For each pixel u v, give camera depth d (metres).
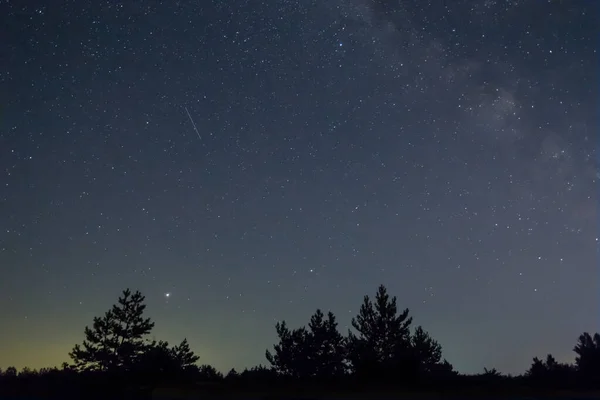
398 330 28.77
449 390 20.16
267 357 30.22
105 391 23.22
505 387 20.92
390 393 19.81
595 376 24.20
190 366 32.59
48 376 27.75
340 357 29.17
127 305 35.22
